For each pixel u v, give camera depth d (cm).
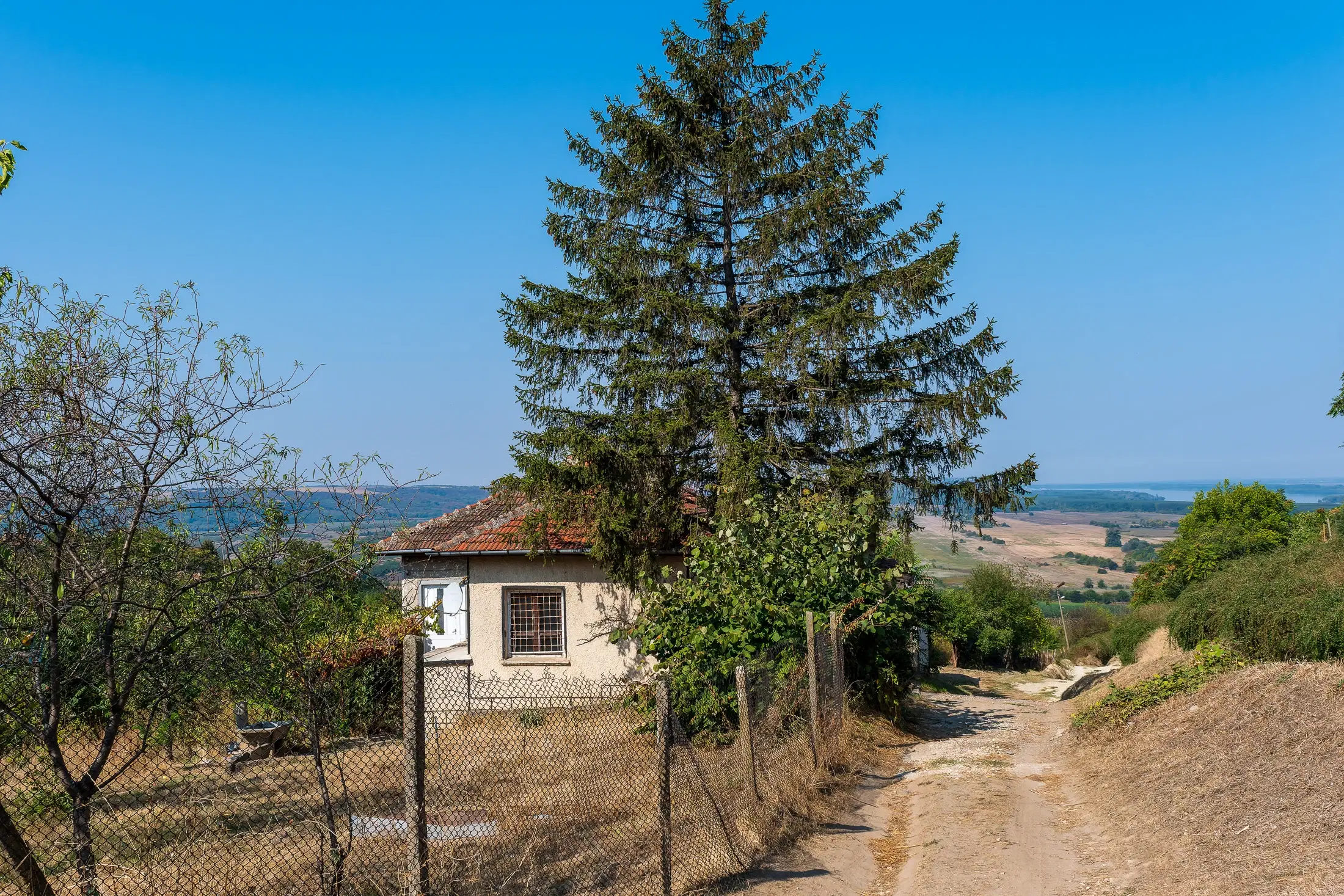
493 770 780
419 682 556
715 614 1316
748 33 1870
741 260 1825
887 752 1348
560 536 1844
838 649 1273
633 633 1462
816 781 1034
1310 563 1527
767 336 1789
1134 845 805
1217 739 1003
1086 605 6262
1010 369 1664
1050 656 4741
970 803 1005
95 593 516
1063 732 1447
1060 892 722
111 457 506
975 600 4622
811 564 1393
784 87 1880
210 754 651
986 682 3400
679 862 750
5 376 488
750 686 1128
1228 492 4488
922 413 1706
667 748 697
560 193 1817
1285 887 596
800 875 785
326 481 573
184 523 538
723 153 1802
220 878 616
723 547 1384
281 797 736
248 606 543
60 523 505
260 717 660
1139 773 1009
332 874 605
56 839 573
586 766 819
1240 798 812
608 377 1809
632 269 1772
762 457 1655
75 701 543
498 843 697
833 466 1705
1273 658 1313
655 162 1781
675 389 1683
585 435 1602
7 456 477
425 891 548
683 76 1855
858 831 936
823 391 1691
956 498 1767
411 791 550
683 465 1784
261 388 550
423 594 1869
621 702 1098
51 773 553
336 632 607
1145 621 3003
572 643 1836
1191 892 653
